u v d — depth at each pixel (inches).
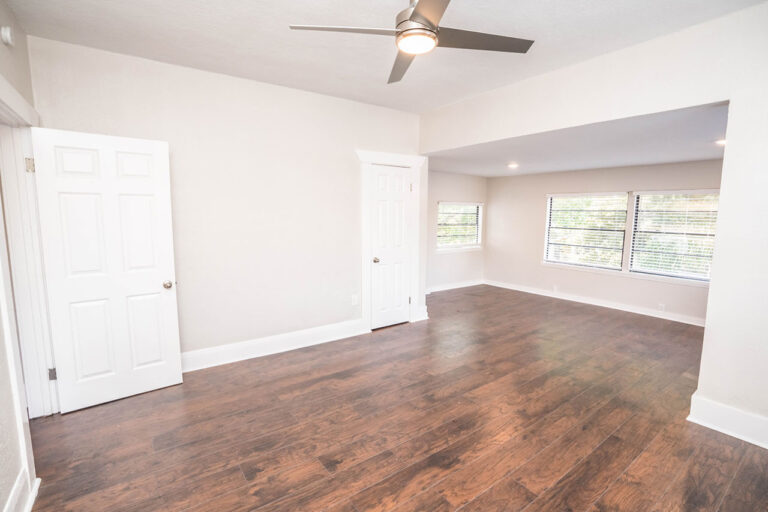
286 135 140.4
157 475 76.7
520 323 187.0
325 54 109.4
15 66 85.9
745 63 84.0
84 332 101.3
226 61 115.0
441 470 78.7
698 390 97.3
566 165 211.9
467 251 282.8
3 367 63.5
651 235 206.4
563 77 118.0
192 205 123.8
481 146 153.8
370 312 171.8
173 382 116.8
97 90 106.3
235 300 135.0
